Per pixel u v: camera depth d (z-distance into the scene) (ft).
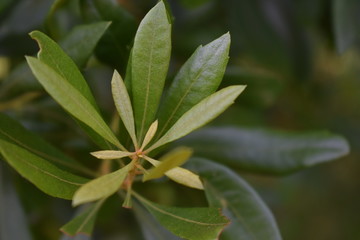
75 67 1.14
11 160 1.06
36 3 1.65
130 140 1.20
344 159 2.79
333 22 1.69
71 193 1.14
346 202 2.85
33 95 1.51
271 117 2.37
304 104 2.35
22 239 1.49
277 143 1.52
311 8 1.92
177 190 1.71
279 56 1.90
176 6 1.86
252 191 1.38
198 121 1.10
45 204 1.81
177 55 1.82
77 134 1.62
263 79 1.62
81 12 1.36
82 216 1.18
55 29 1.40
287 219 2.87
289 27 1.91
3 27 1.64
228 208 1.38
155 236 1.39
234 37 1.88
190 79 1.18
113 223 2.08
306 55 1.94
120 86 1.15
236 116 2.15
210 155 1.54
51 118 1.61
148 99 1.17
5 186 1.49
